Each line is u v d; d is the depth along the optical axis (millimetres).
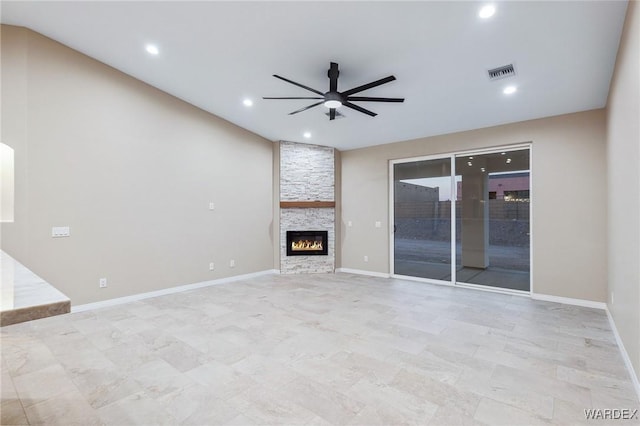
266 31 3082
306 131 5945
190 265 5180
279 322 3645
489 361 2723
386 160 6496
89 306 4016
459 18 2699
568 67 3350
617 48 2951
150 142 4645
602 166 4277
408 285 5641
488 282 5324
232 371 2516
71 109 3850
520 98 4148
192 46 3492
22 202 3479
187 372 2492
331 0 2596
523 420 1947
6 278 1418
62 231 3777
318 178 6867
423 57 3314
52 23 3369
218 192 5602
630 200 2496
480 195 5465
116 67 4219
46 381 2338
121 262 4320
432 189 5996
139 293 4520
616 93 3117
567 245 4512
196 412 1995
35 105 3570
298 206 6641
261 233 6426
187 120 5117
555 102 4207
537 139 4773
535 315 3961
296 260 6703
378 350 2924
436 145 5828
